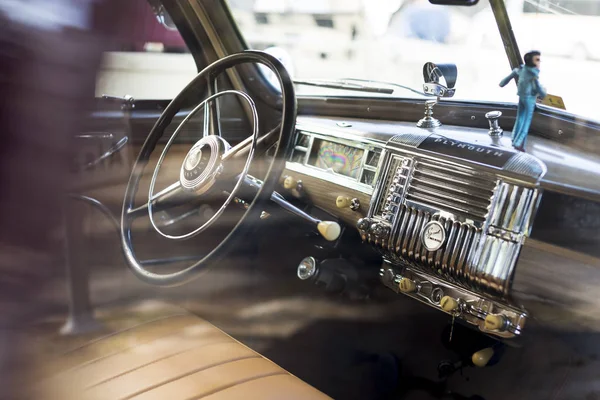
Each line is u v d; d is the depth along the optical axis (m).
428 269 1.41
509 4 1.43
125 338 1.42
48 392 1.16
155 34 1.93
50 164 1.11
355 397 1.78
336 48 1.88
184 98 1.70
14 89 1.00
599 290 1.15
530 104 1.38
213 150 1.45
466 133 1.59
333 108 1.90
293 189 1.72
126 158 1.89
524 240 1.21
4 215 1.12
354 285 1.75
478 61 1.59
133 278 1.79
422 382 1.78
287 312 2.00
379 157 1.52
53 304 1.31
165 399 1.19
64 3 0.98
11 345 1.21
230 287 2.02
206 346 1.41
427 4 1.63
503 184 1.24
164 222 1.90
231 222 1.79
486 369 1.70
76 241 1.33
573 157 1.36
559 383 1.58
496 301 1.33
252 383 1.26
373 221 1.48
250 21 2.05
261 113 2.12
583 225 1.14
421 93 1.73
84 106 1.09
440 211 1.35
